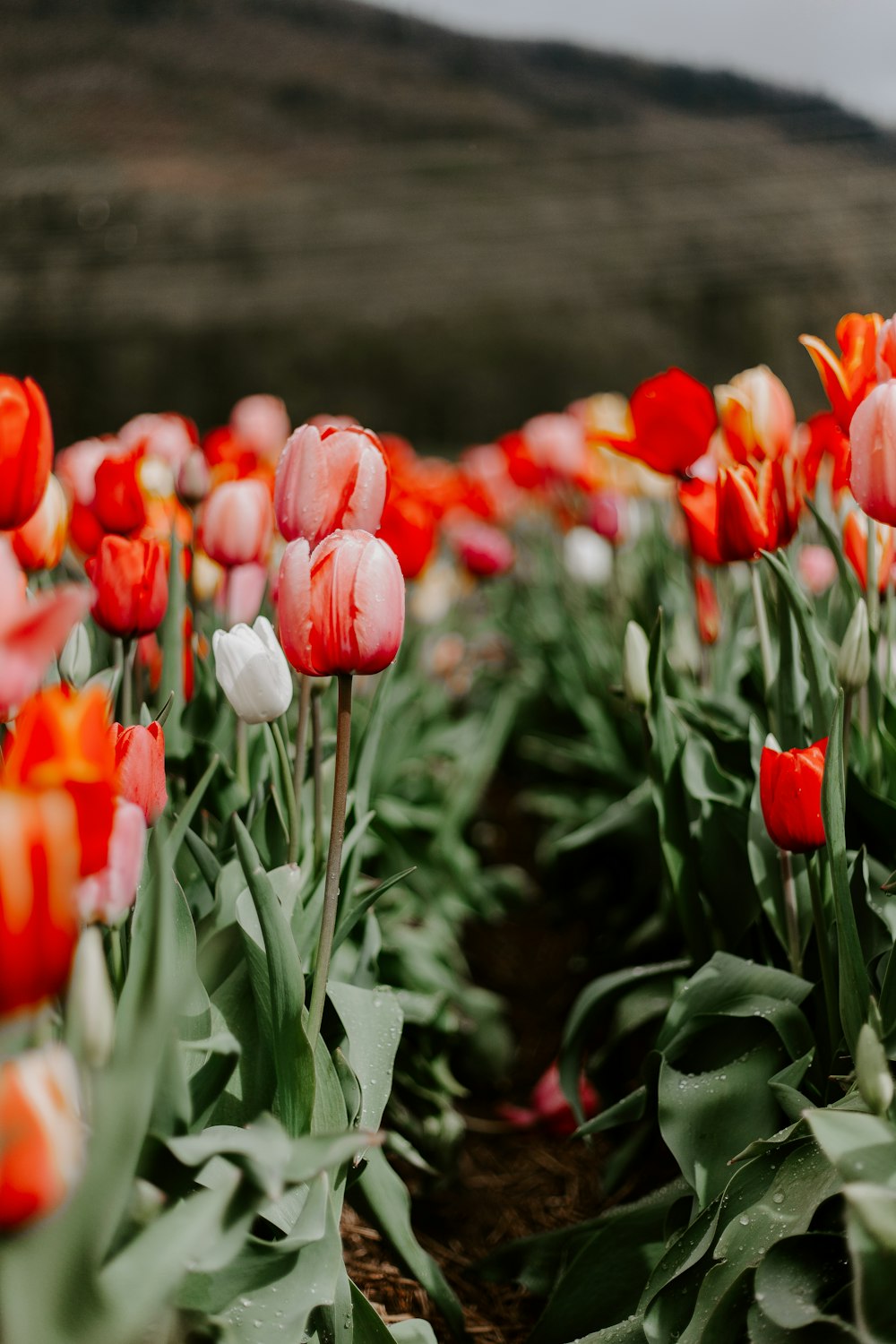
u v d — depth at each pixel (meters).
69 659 1.31
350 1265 1.40
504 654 3.36
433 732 2.43
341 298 18.05
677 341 15.82
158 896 1.04
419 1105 1.58
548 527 3.53
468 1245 1.52
